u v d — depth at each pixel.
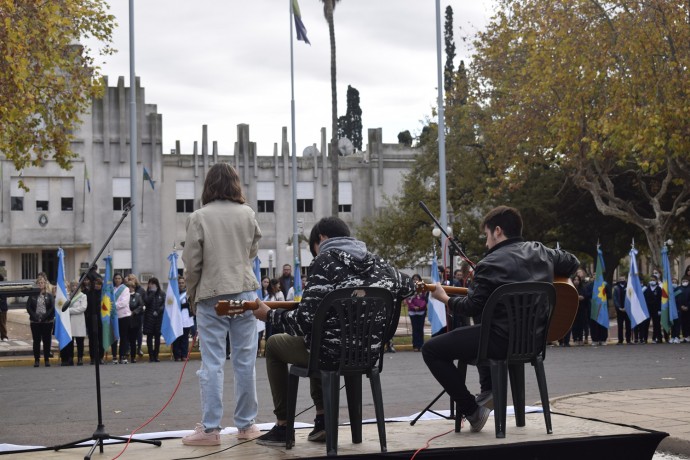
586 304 26.12
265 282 23.88
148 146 58.47
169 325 22.75
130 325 22.50
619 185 45.03
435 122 47.91
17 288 17.56
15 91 22.11
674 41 29.06
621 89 30.06
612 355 21.64
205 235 6.99
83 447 6.94
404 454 6.30
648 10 29.45
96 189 57.62
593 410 10.46
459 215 48.69
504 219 7.13
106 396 14.45
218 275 6.97
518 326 6.75
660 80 29.33
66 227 57.06
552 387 14.73
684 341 27.22
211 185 7.23
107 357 23.86
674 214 34.28
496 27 38.44
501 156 38.38
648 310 26.84
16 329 32.94
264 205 62.44
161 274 58.69
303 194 63.41
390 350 24.66
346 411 12.16
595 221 47.62
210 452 6.52
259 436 7.08
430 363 7.02
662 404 10.99
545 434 6.86
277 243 62.47
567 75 31.56
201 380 6.98
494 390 6.74
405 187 51.78
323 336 6.32
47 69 26.11
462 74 45.28
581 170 35.62
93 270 7.37
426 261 52.19
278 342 6.73
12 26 21.81
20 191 56.34
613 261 49.66
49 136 27.53
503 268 6.86
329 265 6.44
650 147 29.45
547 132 35.47
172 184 60.41
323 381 6.30
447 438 6.79
